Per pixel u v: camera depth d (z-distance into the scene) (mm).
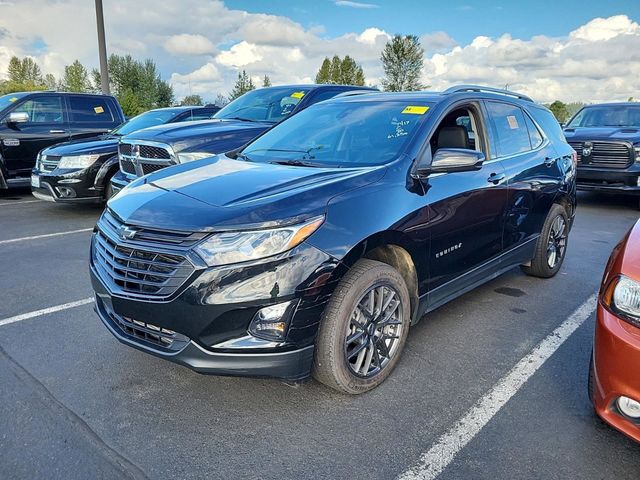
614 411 2432
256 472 2500
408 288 3441
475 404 3080
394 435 2785
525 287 5141
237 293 2607
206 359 2688
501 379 3367
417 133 3648
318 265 2732
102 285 3021
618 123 10570
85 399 3082
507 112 4711
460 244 3791
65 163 8164
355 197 3035
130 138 6855
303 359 2799
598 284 5254
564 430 2840
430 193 3467
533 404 3086
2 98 10586
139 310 2805
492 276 4422
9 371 3387
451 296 3889
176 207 2889
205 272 2609
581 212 9383
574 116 11328
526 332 4086
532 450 2674
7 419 2869
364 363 3158
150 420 2891
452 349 3777
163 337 2811
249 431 2809
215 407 3023
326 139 3979
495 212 4164
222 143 6496
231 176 3344
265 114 7602
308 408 3023
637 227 2842
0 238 6926
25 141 10062
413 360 3604
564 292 5004
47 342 3811
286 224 2693
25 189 11578
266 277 2627
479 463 2574
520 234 4668
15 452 2602
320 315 2811
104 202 8742
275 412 2980
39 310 4406
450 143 4086
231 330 2650
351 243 2875
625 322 2383
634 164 9008
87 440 2709
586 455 2641
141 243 2805
